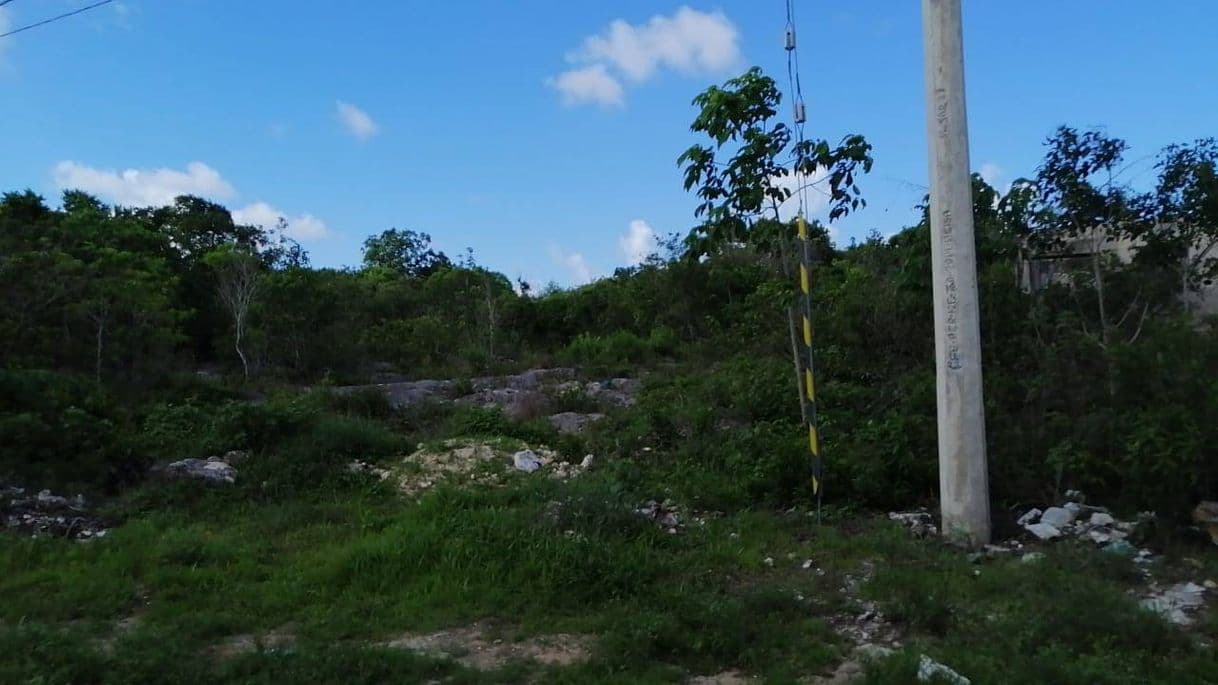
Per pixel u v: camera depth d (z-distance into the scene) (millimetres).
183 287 25453
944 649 4895
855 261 15914
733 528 7688
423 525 7133
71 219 23703
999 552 6816
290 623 5652
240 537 7688
